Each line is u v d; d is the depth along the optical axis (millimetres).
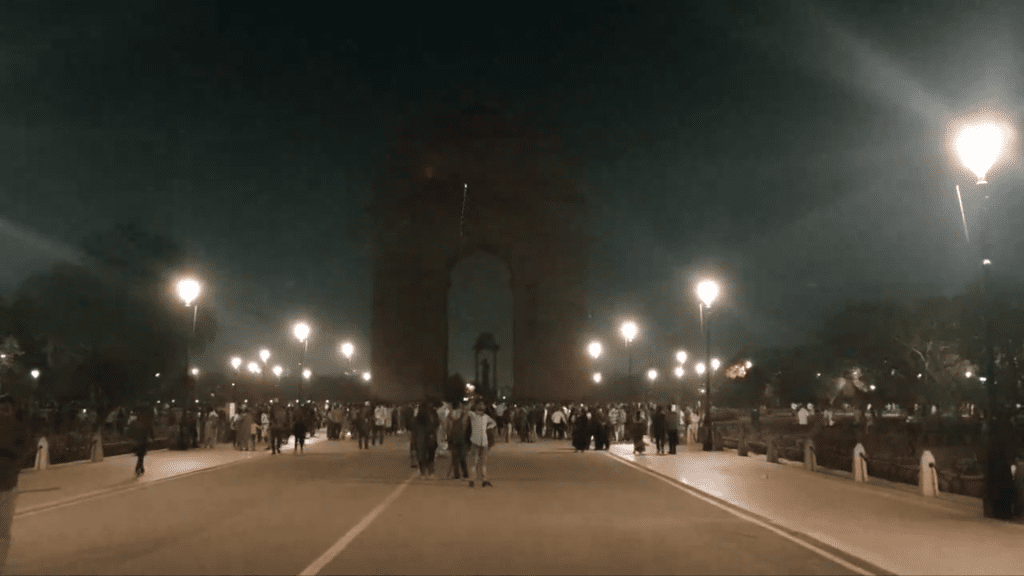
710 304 43969
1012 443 20578
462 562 13250
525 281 90562
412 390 88125
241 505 20922
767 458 36125
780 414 101125
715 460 37156
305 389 128000
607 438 47438
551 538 15773
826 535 15773
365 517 18656
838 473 30125
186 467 32375
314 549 14414
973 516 18562
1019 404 52156
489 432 29641
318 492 24094
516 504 21359
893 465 27234
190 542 15148
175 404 79125
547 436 64250
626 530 16875
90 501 21734
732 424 69625
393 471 31750
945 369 70250
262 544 14938
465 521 18109
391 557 13664
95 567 12766
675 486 26266
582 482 27641
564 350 89625
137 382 71500
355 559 13461
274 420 42719
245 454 41406
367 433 47906
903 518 18234
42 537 15734
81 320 69312
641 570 12703
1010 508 18094
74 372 69750
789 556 13969
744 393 117250
